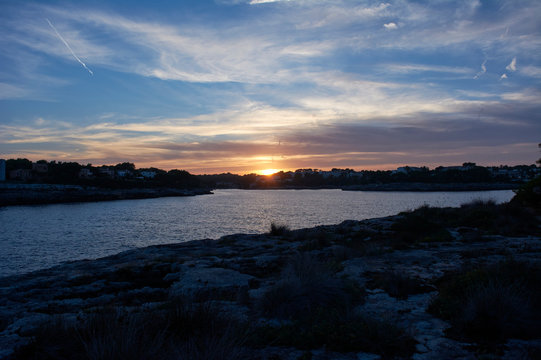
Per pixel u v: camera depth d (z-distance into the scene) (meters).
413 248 13.62
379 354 4.34
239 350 4.10
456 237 16.56
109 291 9.45
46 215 71.56
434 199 128.25
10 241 35.59
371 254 12.04
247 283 8.71
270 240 19.12
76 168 174.75
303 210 81.38
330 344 4.56
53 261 25.48
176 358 3.83
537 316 5.09
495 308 5.11
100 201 132.38
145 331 4.45
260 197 166.75
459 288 6.47
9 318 6.57
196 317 4.98
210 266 11.64
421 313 5.89
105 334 4.25
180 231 43.56
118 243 34.31
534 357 4.08
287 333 4.81
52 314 6.68
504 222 19.50
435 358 4.20
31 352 4.20
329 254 13.04
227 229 45.53
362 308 6.13
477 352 4.32
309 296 6.04
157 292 8.67
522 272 6.68
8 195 109.62
